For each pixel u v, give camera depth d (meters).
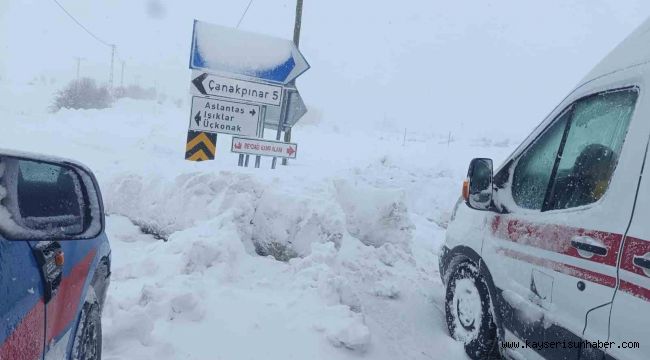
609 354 2.66
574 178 3.28
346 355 3.84
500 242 3.92
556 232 3.22
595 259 2.81
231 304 4.25
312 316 4.20
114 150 14.21
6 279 1.79
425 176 14.77
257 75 10.85
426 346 4.42
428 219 11.43
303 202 5.91
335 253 5.38
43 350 2.11
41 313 2.08
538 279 3.35
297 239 5.79
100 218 2.31
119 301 3.90
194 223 6.04
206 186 6.22
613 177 2.85
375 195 6.95
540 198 3.59
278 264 5.33
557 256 3.16
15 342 1.80
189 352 3.56
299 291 4.62
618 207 2.74
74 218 2.61
